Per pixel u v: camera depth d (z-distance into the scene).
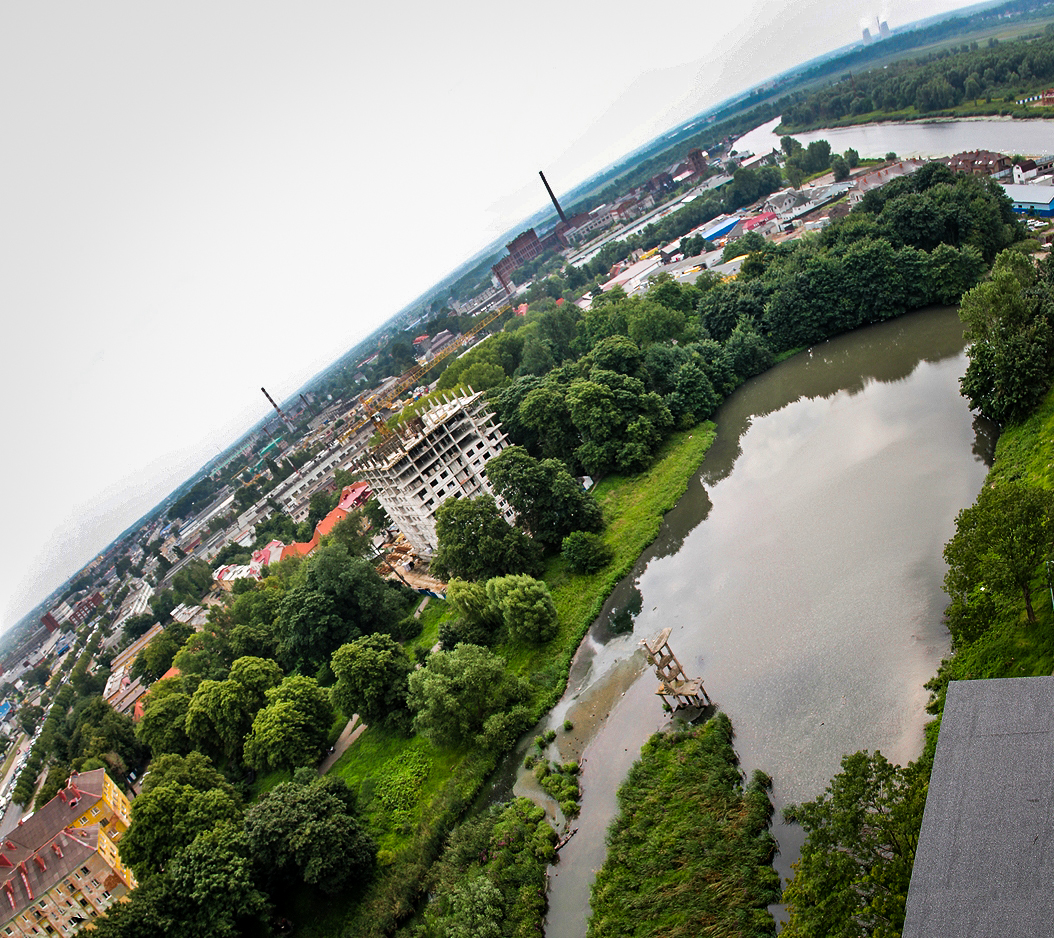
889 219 163.25
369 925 80.19
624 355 160.12
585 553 122.00
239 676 131.50
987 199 158.50
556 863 75.00
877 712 69.50
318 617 135.88
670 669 84.75
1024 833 33.16
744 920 57.50
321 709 118.81
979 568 60.62
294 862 86.50
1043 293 101.56
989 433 103.50
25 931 98.75
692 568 111.12
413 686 103.31
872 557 90.62
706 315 181.12
